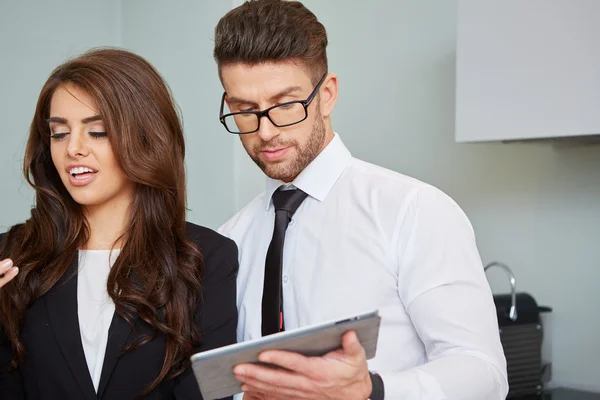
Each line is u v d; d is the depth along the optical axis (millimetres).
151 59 3131
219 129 2850
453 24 2531
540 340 2176
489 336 1267
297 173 1416
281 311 1462
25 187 3049
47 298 1430
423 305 1308
